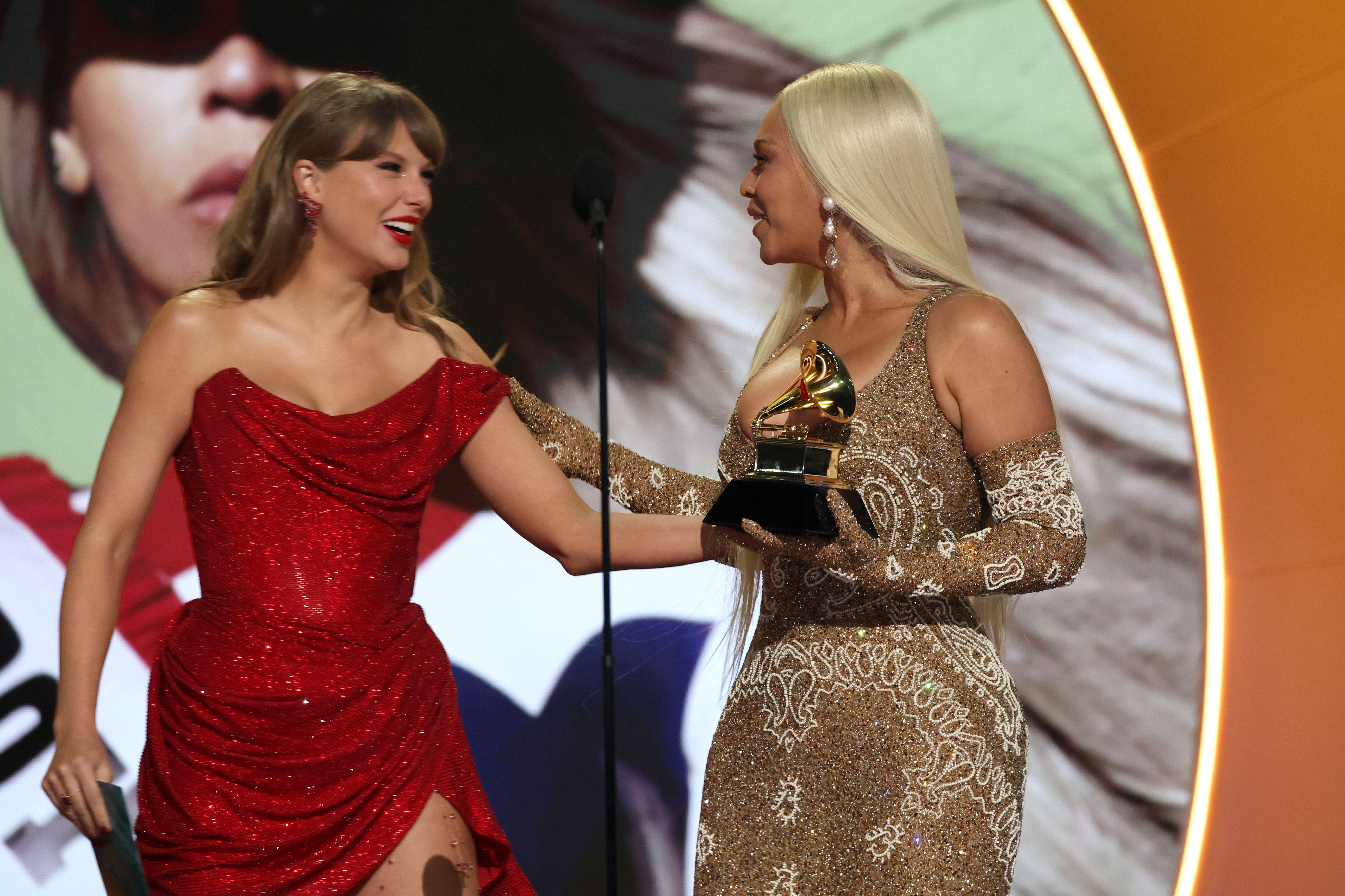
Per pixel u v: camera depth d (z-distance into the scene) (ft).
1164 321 53.21
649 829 51.65
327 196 25.48
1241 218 51.06
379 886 23.95
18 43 51.52
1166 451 53.01
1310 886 47.67
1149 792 52.06
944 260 27.25
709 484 30.37
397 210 25.70
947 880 24.32
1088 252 53.72
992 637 29.37
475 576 52.42
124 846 22.03
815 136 27.32
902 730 25.04
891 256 27.40
